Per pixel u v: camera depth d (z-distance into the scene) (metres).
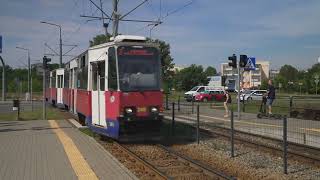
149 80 16.27
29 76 77.38
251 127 20.88
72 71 25.27
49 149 14.68
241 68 27.20
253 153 14.62
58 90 37.59
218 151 15.12
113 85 16.08
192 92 55.22
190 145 16.55
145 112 16.05
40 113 33.25
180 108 38.50
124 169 11.17
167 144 16.86
